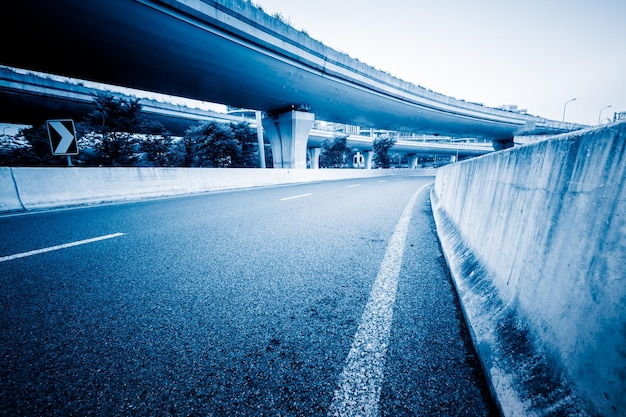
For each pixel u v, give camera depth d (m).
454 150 76.06
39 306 1.98
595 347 0.82
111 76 16.75
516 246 1.51
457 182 4.00
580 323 0.90
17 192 6.23
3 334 1.65
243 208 6.57
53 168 6.94
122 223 4.83
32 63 14.84
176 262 2.90
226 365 1.38
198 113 35.03
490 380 1.16
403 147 65.44
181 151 28.05
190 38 13.80
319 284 2.36
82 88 24.59
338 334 1.64
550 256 1.15
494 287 1.65
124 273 2.60
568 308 0.97
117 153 19.73
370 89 25.23
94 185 7.73
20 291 2.22
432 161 109.69
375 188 12.80
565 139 1.15
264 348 1.52
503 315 1.40
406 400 1.14
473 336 1.50
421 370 1.32
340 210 6.27
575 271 0.98
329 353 1.47
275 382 1.27
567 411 0.82
